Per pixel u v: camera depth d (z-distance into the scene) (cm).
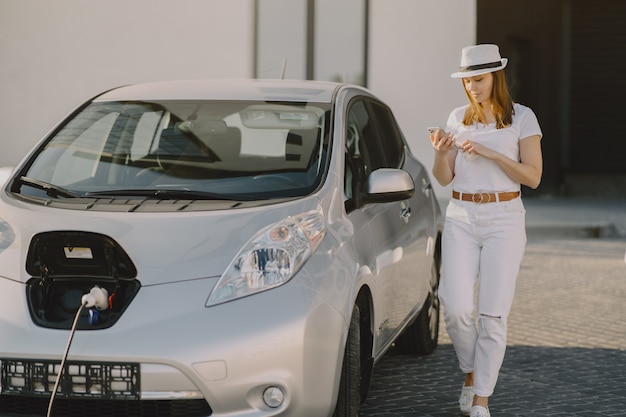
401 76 1789
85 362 439
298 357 442
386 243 568
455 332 569
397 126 736
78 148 564
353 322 493
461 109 583
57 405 448
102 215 480
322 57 1798
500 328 557
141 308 443
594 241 1466
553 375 692
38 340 443
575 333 832
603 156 2147
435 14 1775
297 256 460
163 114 581
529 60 2039
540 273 1148
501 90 558
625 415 596
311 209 489
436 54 1781
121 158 551
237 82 632
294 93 600
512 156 561
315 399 452
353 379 493
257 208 486
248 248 458
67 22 1800
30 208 496
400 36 1786
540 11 2056
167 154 549
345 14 1789
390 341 600
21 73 1811
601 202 1980
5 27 1808
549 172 2116
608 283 1082
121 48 1798
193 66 1794
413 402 617
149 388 436
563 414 596
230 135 558
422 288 676
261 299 445
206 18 1788
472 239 565
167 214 479
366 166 597
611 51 2123
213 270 451
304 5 1791
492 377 559
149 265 452
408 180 542
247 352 436
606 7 2117
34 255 464
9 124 1820
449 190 1786
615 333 834
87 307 450
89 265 459
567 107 2155
